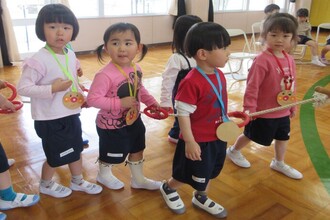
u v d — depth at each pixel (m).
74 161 1.65
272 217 1.60
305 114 3.04
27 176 1.92
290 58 1.82
